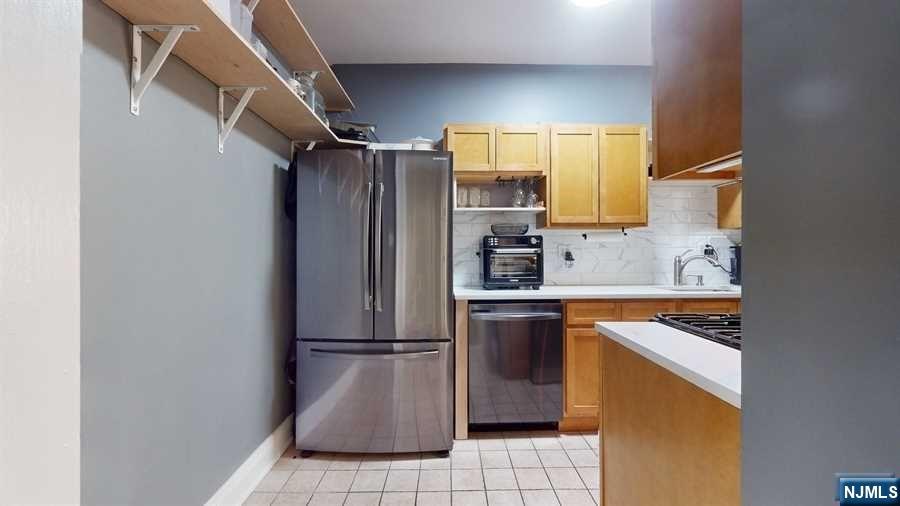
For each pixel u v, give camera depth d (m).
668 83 1.21
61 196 0.35
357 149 2.64
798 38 0.65
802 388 0.64
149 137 1.38
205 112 1.71
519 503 2.01
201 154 1.69
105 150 1.20
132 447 1.32
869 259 0.54
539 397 2.74
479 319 2.71
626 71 3.45
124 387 1.28
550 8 2.66
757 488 0.75
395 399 2.47
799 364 0.65
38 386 0.33
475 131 3.08
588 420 2.81
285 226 2.61
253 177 2.17
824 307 0.60
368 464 2.39
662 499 1.13
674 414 1.07
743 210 0.79
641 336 1.34
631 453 1.31
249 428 2.12
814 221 0.62
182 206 1.56
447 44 3.10
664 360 1.08
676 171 1.17
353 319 2.48
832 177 0.59
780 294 0.69
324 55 3.25
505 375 2.72
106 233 1.20
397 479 2.23
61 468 0.35
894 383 0.51
